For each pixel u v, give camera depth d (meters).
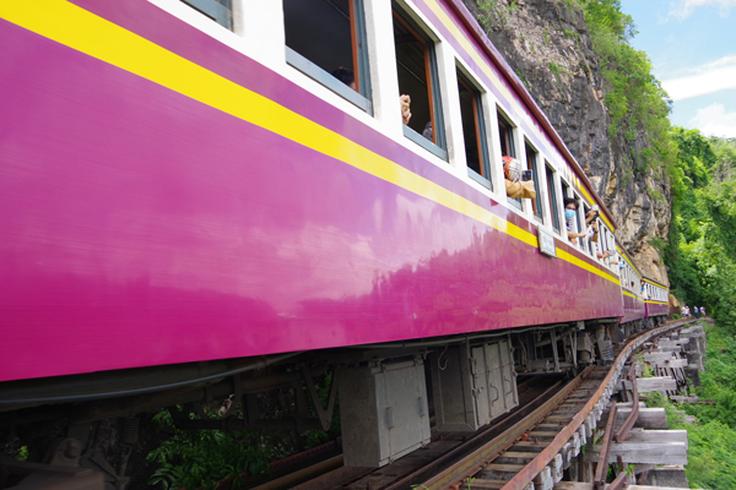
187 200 1.63
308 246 2.18
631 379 11.64
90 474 1.59
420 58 4.32
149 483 4.77
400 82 4.83
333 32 4.36
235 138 1.86
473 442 5.92
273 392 4.92
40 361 1.23
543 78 28.95
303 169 2.21
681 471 10.01
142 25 1.57
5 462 1.65
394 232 2.94
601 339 12.11
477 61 4.84
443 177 3.70
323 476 4.34
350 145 2.62
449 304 3.54
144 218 1.49
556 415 7.22
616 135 37.69
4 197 1.19
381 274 2.74
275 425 3.72
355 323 2.45
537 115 6.91
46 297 1.25
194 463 5.00
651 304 29.58
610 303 11.42
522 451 5.36
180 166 1.62
